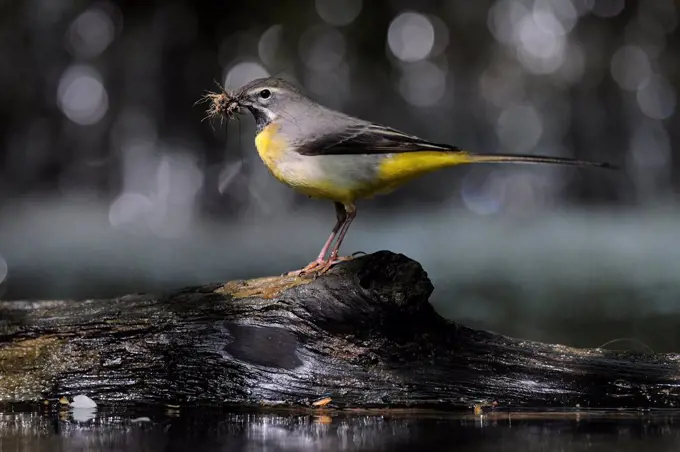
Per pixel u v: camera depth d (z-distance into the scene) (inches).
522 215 936.3
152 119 939.3
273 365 299.1
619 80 962.7
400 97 942.4
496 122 952.9
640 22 960.3
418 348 300.5
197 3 932.6
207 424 267.4
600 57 957.8
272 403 294.7
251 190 927.0
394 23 938.1
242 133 925.8
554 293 559.5
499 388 297.3
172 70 935.7
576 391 297.3
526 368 301.1
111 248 751.7
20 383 299.6
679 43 964.0
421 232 828.0
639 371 301.0
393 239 786.8
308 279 310.0
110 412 284.8
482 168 960.3
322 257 346.3
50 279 604.7
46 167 949.2
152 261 680.4
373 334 298.5
